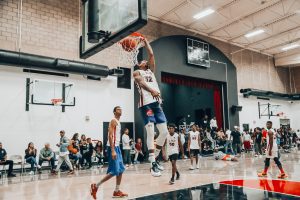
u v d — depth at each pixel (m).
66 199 5.04
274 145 6.92
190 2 12.47
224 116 16.70
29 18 10.59
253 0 12.56
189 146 9.06
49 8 11.10
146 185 6.24
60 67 10.01
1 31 9.93
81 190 5.90
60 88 10.92
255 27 15.38
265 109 19.55
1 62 8.91
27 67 9.45
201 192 5.02
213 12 13.54
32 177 8.39
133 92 12.99
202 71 15.59
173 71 14.20
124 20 3.95
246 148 15.54
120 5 4.08
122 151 10.86
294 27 15.55
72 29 11.63
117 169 4.77
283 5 13.06
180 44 14.79
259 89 19.48
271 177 6.87
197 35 16.06
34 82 10.18
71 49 11.48
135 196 4.96
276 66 21.41
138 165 10.93
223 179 6.67
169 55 14.16
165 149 2.55
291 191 4.92
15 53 9.13
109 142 4.83
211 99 18.14
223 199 4.35
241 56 18.66
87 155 10.30
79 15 11.91
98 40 4.59
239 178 6.77
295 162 10.16
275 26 15.41
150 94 2.37
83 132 11.30
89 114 11.57
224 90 16.94
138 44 3.05
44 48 10.79
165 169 9.21
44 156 9.46
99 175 8.31
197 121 19.16
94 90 11.85
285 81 21.97
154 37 14.00
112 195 5.21
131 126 12.66
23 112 10.02
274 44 18.50
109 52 12.38
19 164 9.33
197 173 7.98
